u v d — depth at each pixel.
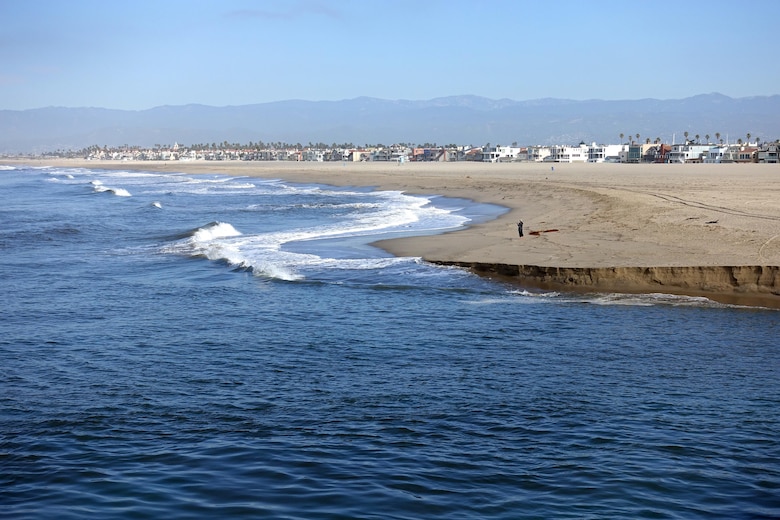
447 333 19.30
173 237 41.53
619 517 9.09
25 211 61.31
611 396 14.10
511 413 13.11
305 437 11.94
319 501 9.52
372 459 10.98
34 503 9.53
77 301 24.09
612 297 23.31
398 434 12.07
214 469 10.61
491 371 15.87
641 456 11.07
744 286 23.53
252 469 10.60
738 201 45.66
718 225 33.25
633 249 28.70
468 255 29.89
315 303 23.30
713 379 15.24
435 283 26.02
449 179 98.75
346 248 34.66
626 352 17.38
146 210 60.94
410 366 16.30
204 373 15.84
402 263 29.73
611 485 10.02
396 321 20.72
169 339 18.95
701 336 18.75
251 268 29.38
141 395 14.30
